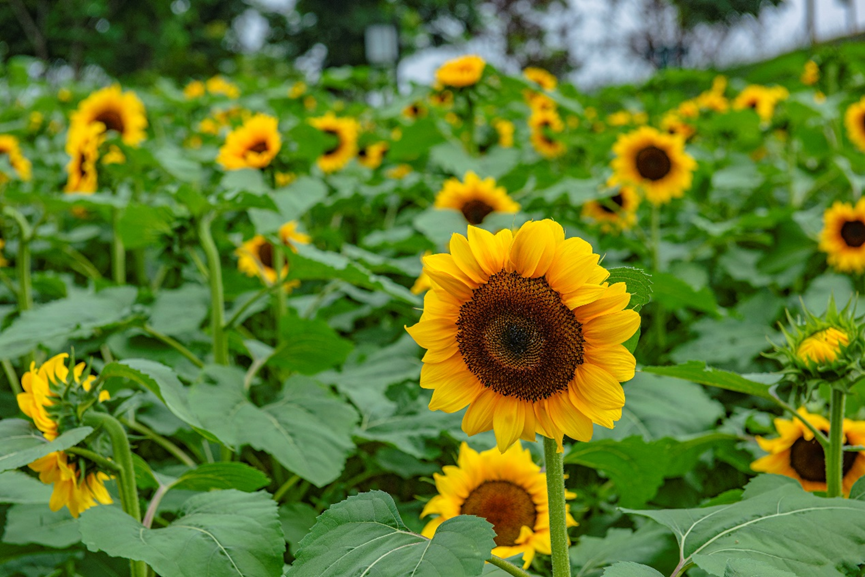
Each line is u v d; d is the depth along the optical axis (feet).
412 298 4.58
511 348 2.64
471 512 3.73
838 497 3.07
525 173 7.77
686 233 7.75
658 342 6.40
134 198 6.43
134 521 2.94
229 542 2.88
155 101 11.91
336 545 2.66
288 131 8.00
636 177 6.93
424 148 8.15
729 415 5.45
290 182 5.39
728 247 7.33
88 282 7.74
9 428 3.09
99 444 3.12
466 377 2.73
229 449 3.92
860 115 8.86
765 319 5.96
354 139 8.36
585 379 2.62
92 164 5.97
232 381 4.15
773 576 2.49
